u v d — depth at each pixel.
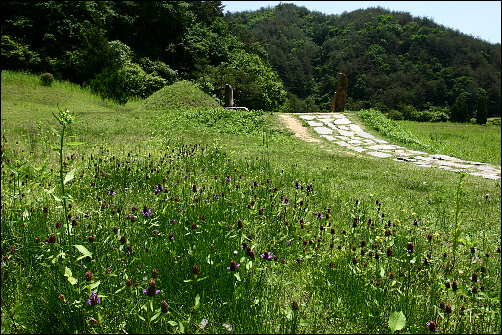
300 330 2.50
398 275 3.13
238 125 15.76
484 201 6.83
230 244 3.31
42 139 8.60
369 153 13.30
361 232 4.29
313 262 3.47
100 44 26.44
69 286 2.55
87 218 3.82
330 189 6.80
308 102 77.25
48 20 29.56
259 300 2.61
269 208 4.60
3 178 4.94
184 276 2.88
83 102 20.44
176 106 18.94
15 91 19.16
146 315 2.39
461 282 3.24
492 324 2.59
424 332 2.51
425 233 4.68
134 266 2.90
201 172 6.86
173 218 3.88
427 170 10.12
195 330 2.38
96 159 7.01
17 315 2.25
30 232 3.45
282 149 12.16
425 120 42.69
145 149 9.20
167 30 38.91
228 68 36.41
